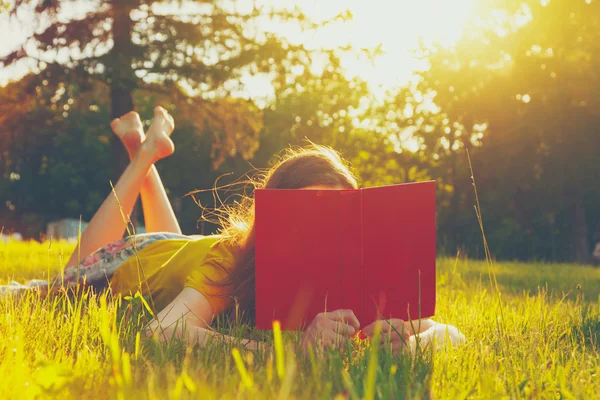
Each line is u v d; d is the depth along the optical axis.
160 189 3.88
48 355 1.57
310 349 1.34
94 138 36.28
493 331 2.28
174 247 2.91
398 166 33.69
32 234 37.56
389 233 1.83
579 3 19.17
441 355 1.70
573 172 20.67
